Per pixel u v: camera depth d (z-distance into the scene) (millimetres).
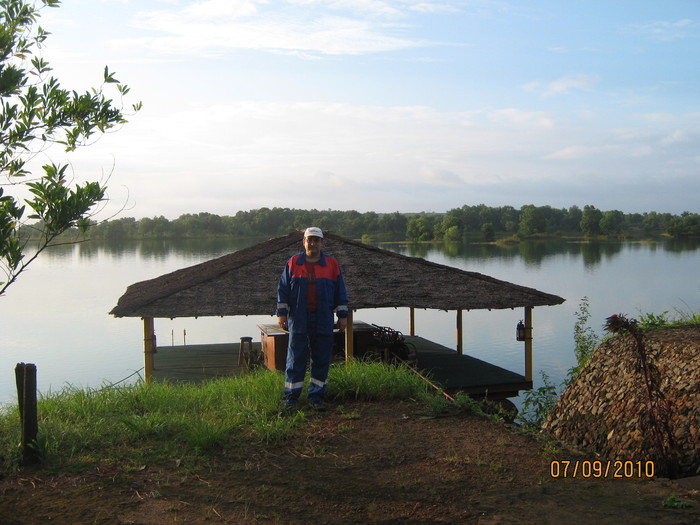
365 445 5934
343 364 9453
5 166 5129
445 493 4805
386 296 14383
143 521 4305
